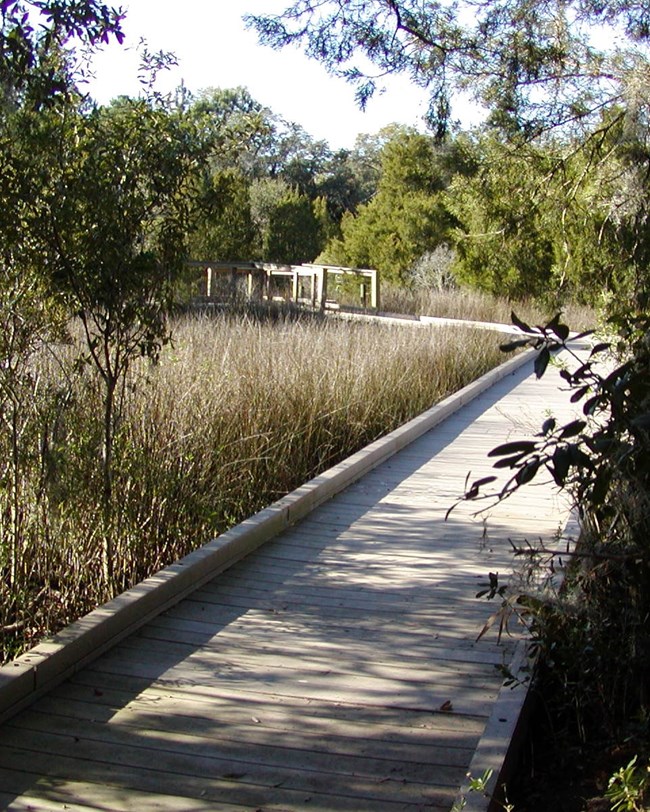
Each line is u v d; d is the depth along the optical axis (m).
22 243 4.52
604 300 6.33
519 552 3.69
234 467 6.66
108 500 4.95
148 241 4.91
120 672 3.95
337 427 8.34
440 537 5.79
